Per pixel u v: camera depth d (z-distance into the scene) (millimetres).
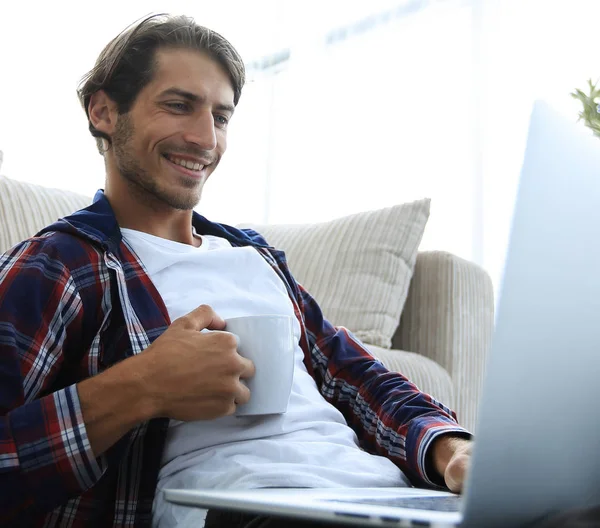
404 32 2654
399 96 2637
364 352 1112
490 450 406
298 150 2900
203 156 1013
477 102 2439
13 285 807
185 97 1007
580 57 2277
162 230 1056
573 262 472
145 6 3371
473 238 2381
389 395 1008
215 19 3279
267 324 790
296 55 2953
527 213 434
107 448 739
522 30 2393
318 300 1821
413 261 1841
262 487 783
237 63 1062
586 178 486
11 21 3193
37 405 724
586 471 499
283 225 2076
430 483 881
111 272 891
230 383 747
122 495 809
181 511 794
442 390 1665
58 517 783
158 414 739
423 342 1818
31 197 1554
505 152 2373
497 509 419
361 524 414
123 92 1017
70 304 841
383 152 2645
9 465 687
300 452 850
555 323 454
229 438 860
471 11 2506
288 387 809
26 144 3154
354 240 1857
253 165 3078
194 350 747
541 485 452
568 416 471
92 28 3314
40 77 3205
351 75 2773
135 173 1012
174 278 969
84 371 848
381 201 2625
